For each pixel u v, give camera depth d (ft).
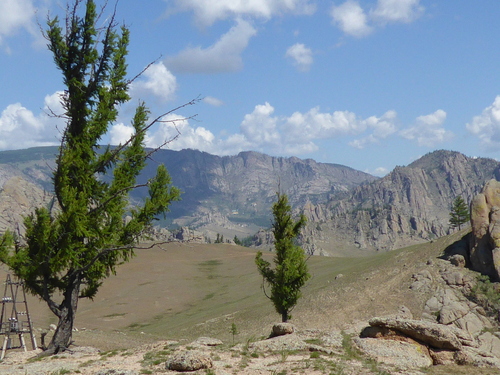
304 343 93.25
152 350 89.97
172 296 411.13
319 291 278.67
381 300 240.12
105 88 105.60
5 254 97.50
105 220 105.70
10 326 120.26
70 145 102.06
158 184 109.19
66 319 100.78
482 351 88.48
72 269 101.96
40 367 76.02
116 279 469.98
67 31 100.42
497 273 228.84
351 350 89.15
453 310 212.02
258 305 294.87
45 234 95.40
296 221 154.61
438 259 266.57
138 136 107.76
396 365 81.00
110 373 62.85
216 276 513.45
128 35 107.34
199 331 253.24
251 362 78.95
